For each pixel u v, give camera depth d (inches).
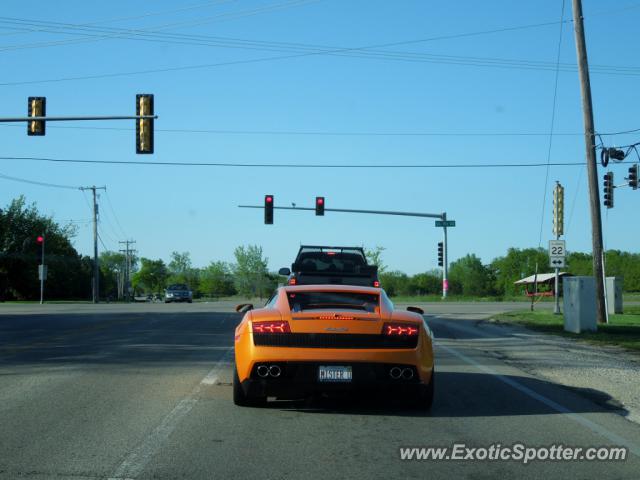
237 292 4136.3
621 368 446.6
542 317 955.3
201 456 228.2
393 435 260.5
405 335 281.3
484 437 258.8
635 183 965.8
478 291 3946.9
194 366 436.5
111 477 204.8
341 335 277.4
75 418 282.8
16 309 1405.0
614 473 217.5
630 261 3240.7
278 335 278.4
